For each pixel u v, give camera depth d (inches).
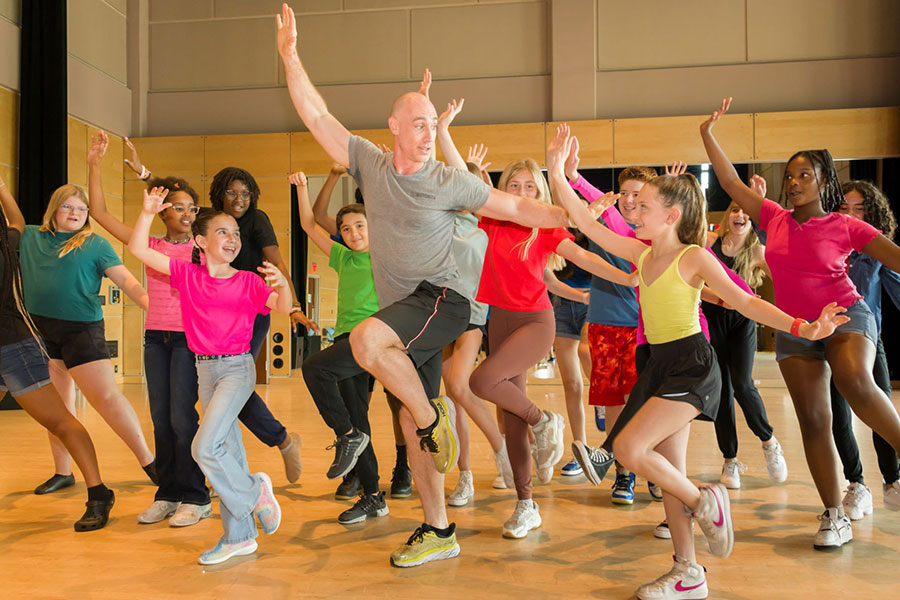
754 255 133.3
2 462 158.4
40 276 118.3
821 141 332.2
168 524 110.1
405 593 80.7
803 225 98.0
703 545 97.1
